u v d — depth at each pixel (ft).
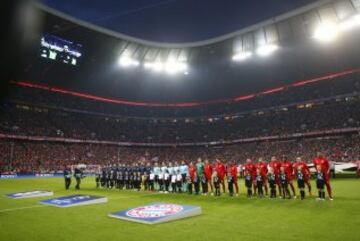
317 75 199.00
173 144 217.56
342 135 163.63
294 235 27.86
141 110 241.14
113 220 35.45
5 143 160.97
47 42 167.22
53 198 56.13
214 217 37.09
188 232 29.45
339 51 184.96
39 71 185.57
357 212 38.83
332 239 26.32
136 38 177.68
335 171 102.58
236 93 232.32
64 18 144.97
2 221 35.27
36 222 34.60
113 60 195.00
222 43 182.70
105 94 227.40
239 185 86.69
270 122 202.80
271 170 55.62
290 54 191.11
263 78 218.59
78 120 207.82
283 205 46.11
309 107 194.49
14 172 143.02
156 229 30.78
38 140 173.78
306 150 165.37
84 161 179.01
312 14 146.92
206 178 64.23
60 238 27.61
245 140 197.88
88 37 170.81
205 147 214.90
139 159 201.26
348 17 141.69
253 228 30.96
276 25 159.63
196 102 245.45
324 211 40.04
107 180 84.69
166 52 196.85
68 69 195.42
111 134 211.00
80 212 41.16
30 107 187.62
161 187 72.23
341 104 181.98
